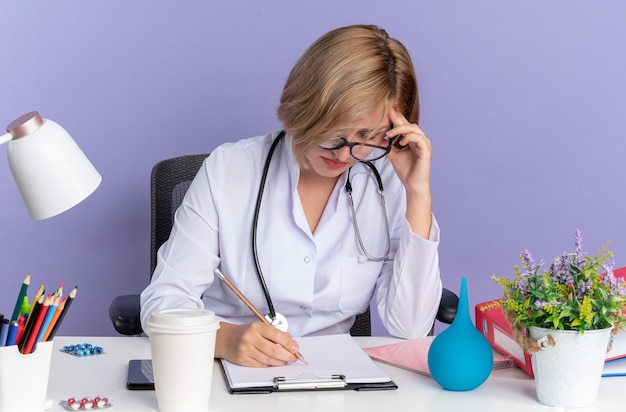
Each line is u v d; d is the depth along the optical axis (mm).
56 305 1045
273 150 1648
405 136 1499
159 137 2396
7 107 2330
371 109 1393
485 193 2506
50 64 2334
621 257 2531
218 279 1645
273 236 1616
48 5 2318
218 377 1278
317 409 1128
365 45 1409
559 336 1130
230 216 1615
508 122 2490
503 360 1353
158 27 2367
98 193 2389
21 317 1055
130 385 1201
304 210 1664
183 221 1610
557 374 1143
